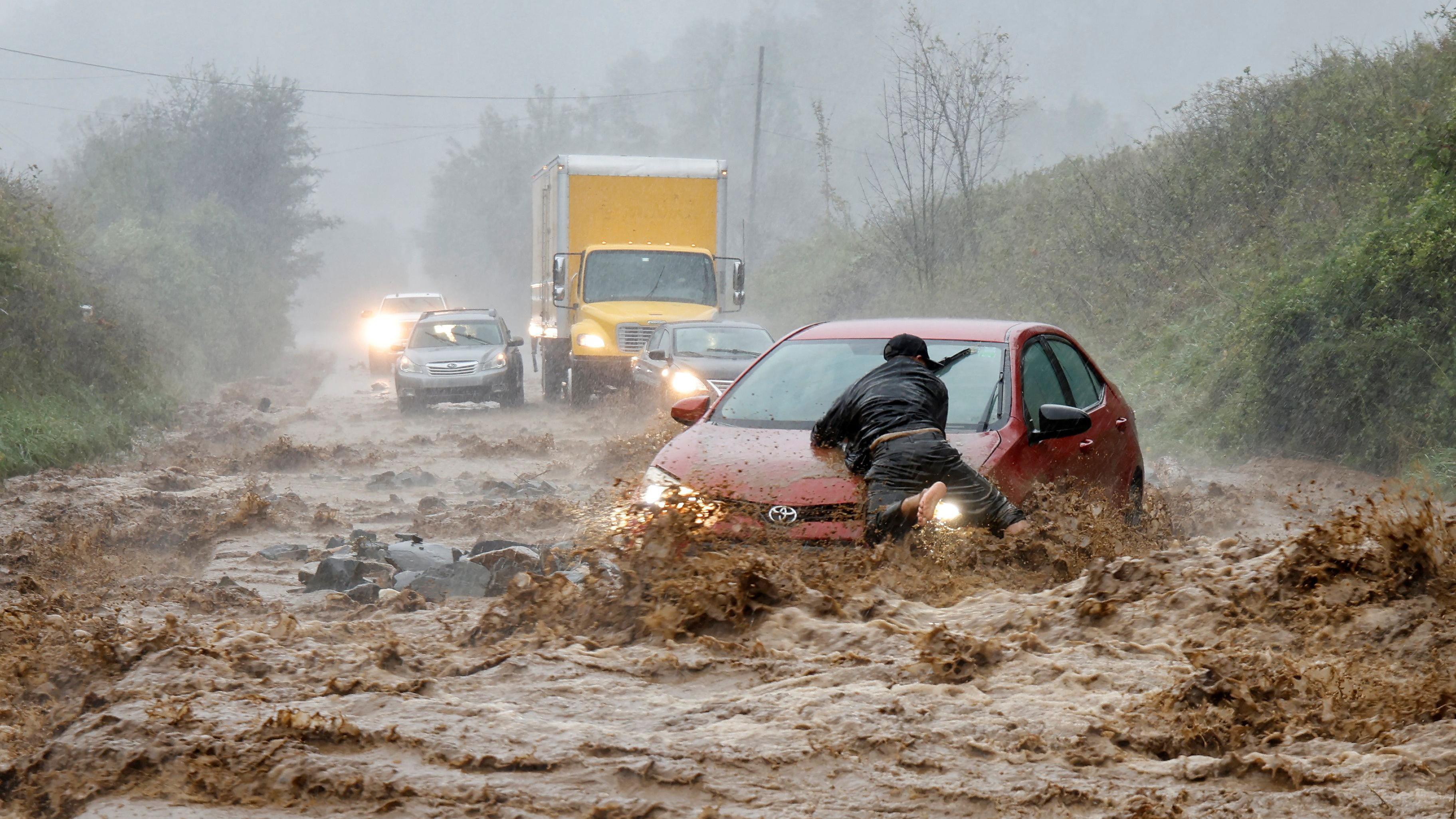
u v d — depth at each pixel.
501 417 58.75
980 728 10.11
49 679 12.45
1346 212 50.16
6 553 23.09
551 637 13.38
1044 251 73.19
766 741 9.86
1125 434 21.98
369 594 18.41
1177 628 12.66
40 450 38.25
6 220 53.28
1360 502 28.98
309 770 9.15
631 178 60.69
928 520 15.05
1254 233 57.88
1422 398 33.66
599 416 53.69
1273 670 10.95
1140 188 70.19
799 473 16.45
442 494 33.00
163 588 19.53
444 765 9.45
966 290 76.12
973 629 13.34
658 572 13.94
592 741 9.85
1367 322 35.91
